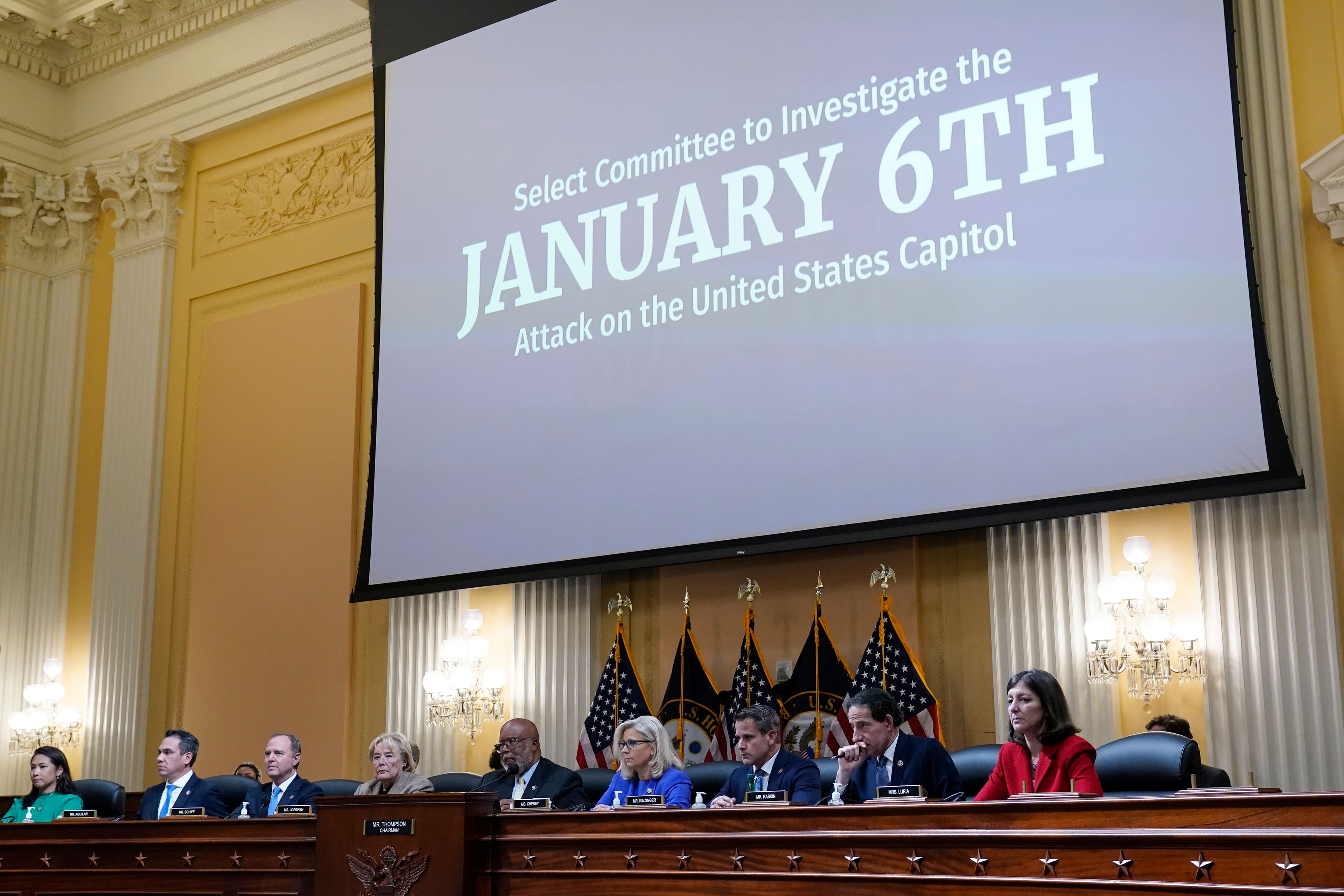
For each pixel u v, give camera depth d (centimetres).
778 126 701
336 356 920
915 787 381
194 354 1004
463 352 796
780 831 384
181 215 1037
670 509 696
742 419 682
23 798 662
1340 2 599
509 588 800
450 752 798
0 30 1061
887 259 650
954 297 626
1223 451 543
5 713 995
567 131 782
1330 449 557
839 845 370
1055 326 595
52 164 1093
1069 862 328
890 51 669
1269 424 535
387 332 830
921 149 650
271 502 927
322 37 974
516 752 543
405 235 836
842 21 688
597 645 764
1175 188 573
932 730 624
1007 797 396
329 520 895
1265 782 544
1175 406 557
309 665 878
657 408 713
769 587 707
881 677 643
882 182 659
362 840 454
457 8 843
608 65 773
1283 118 599
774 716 465
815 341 665
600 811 425
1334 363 565
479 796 445
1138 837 316
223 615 930
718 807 398
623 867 412
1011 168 619
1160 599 579
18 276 1067
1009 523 591
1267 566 560
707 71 733
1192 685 575
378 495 810
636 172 750
